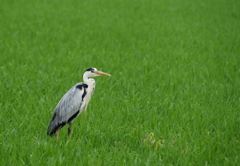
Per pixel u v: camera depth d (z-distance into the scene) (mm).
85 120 11164
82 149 9414
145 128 10609
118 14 35750
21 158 8680
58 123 9688
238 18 33281
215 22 31203
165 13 36500
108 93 13805
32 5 39969
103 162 8656
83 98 10016
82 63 18266
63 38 24656
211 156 9031
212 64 18250
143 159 8852
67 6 40156
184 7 40719
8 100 12633
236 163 8656
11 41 23078
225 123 10891
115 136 10125
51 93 13500
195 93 14141
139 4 42969
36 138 9711
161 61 18938
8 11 35406
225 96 13680
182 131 10484
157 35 26094
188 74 16594
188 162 8758
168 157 9047
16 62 18078
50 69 16953
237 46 22406
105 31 27359
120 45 22594
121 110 12000
